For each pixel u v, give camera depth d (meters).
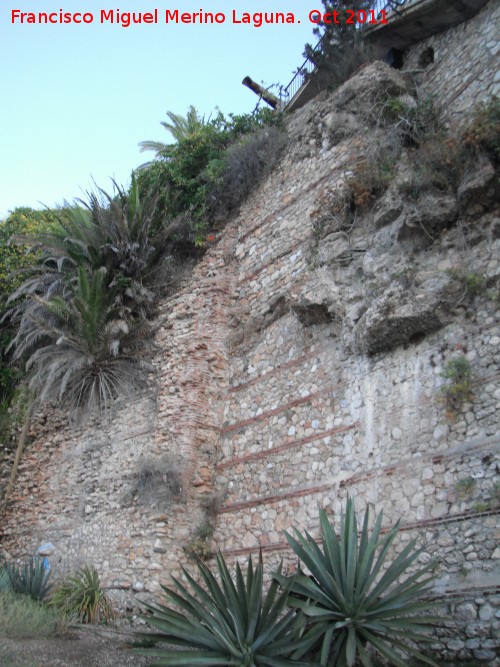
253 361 15.46
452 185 12.09
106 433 17.53
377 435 11.58
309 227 15.48
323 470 12.37
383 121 14.85
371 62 15.67
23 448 20.17
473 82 13.90
